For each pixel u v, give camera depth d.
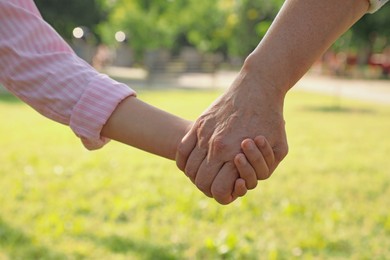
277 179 6.62
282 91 1.63
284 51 1.61
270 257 4.09
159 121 1.70
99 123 1.67
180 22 45.41
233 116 1.62
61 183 6.20
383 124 12.27
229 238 4.36
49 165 7.28
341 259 4.16
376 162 7.91
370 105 16.53
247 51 44.03
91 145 1.71
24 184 6.12
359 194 6.03
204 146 1.63
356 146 9.33
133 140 1.70
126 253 4.17
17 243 4.30
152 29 40.31
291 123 12.26
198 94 19.55
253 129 1.61
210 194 1.64
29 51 1.69
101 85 1.69
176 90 21.44
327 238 4.55
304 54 1.61
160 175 6.77
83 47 33.59
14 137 9.63
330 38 1.62
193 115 13.52
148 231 4.59
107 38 44.12
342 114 14.16
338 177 6.85
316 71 35.66
